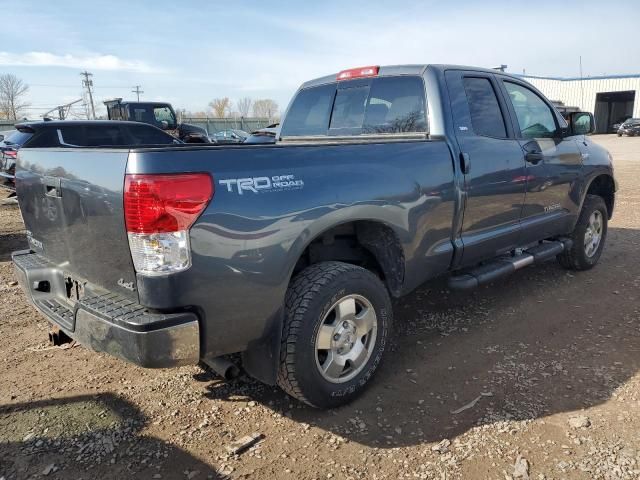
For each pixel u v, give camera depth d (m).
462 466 2.58
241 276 2.53
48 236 3.14
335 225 2.93
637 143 33.88
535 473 2.51
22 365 3.73
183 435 2.88
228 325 2.56
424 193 3.45
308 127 4.83
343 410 3.11
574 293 5.07
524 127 4.59
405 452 2.71
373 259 3.60
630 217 8.96
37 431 2.92
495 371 3.53
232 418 3.04
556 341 3.98
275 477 2.54
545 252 4.85
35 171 3.14
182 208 2.32
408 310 4.69
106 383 3.46
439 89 3.83
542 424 2.90
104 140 11.04
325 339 2.96
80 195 2.64
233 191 2.48
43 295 3.28
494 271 4.21
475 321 4.41
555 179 4.83
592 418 2.94
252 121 46.84
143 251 2.33
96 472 2.58
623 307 4.66
